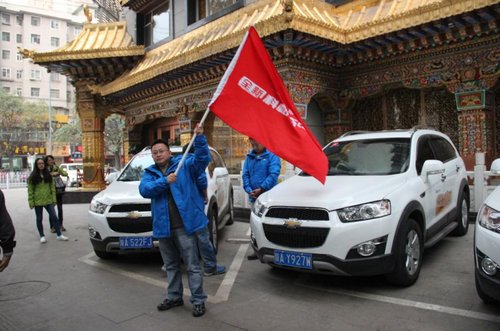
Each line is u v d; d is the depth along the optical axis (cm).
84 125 1786
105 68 1672
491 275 365
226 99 427
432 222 558
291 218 471
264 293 487
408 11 827
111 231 604
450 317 399
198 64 1112
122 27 1697
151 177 425
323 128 1169
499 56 838
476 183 796
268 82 454
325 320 404
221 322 408
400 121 1084
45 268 641
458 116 915
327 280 523
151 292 509
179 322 411
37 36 6938
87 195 1714
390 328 381
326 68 1060
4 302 487
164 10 1571
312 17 918
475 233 394
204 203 445
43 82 6988
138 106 1652
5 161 5691
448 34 865
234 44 955
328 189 495
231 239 786
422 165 568
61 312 451
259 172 603
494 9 740
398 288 480
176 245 439
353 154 598
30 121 5788
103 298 493
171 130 1697
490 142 893
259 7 1092
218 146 1416
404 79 984
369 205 449
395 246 453
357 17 995
